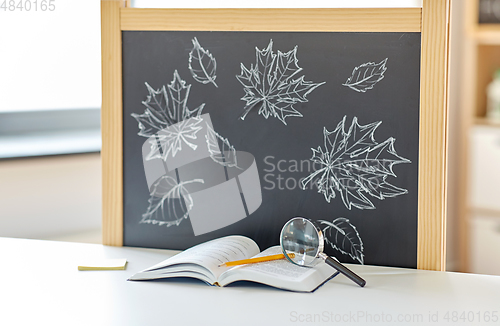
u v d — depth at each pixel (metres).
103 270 0.92
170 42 1.02
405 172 0.95
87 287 0.83
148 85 1.04
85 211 2.07
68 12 2.30
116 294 0.80
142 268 0.94
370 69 0.95
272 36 0.98
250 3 1.21
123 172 1.07
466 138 2.19
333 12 0.95
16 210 1.90
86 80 2.40
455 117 2.21
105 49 1.05
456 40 2.15
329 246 0.99
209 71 1.01
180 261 0.86
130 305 0.76
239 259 0.91
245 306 0.76
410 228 0.95
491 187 2.16
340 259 0.98
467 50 2.15
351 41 0.95
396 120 0.94
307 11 0.96
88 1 2.30
